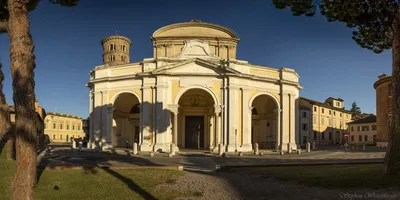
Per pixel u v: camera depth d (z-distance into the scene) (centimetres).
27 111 949
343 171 1494
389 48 1695
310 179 1356
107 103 3884
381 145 5422
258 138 4606
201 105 4303
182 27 4328
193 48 3759
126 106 4553
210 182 1416
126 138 4562
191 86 3647
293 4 1513
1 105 2448
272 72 3981
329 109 7644
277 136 3950
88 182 1348
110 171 1591
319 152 3731
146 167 1731
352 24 1600
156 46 4253
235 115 3622
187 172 1703
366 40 1680
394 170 1255
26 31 985
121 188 1274
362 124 7675
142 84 3731
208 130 4262
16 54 961
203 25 4316
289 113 4006
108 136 3822
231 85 3631
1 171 1519
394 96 1327
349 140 7975
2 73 2333
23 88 955
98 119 3909
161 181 1420
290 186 1291
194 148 4281
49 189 1217
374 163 2006
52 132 9031
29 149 927
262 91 3862
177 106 3612
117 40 8025
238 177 1555
